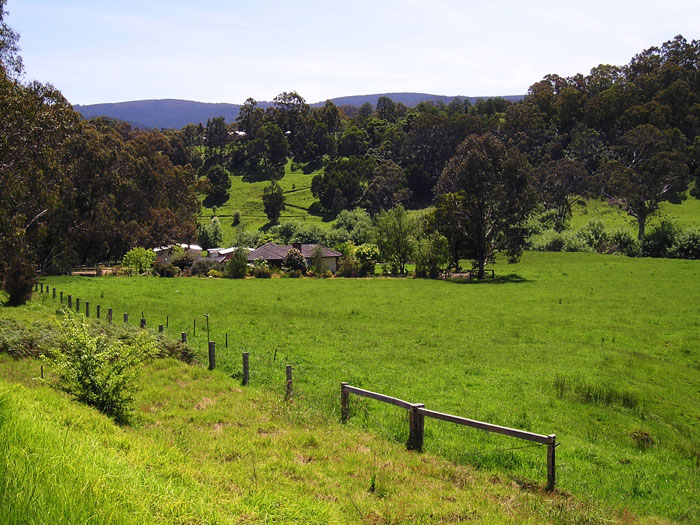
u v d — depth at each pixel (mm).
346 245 89250
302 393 18266
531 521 9078
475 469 11977
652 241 83250
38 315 29703
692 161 129250
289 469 10156
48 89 45062
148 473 7820
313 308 42969
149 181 90500
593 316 39594
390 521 8352
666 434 18016
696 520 11055
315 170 193000
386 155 177875
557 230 106188
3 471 5801
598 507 10414
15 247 37406
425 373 23266
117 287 51906
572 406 19656
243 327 33375
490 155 69000
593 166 139375
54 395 11453
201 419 13922
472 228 69500
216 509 7109
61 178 54844
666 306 43219
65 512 5332
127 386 13133
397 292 53938
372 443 12734
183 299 45688
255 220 146750
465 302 47000
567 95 165125
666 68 157125
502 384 21938
